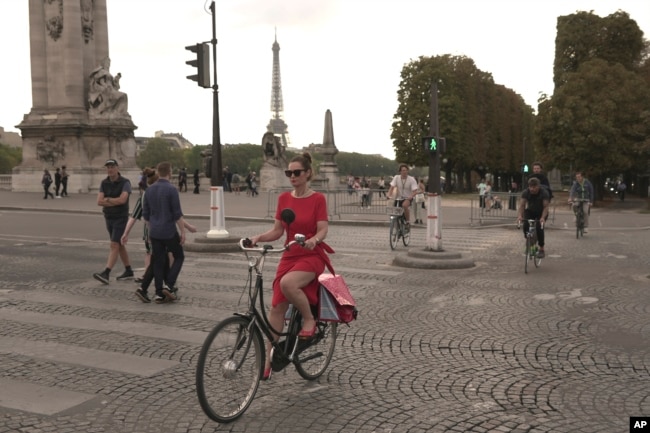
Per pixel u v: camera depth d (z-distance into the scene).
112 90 47.72
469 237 20.56
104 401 5.64
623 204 46.41
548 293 10.66
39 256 15.00
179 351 7.18
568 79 44.78
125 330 8.07
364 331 8.10
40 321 8.53
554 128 44.53
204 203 36.91
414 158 63.50
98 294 10.38
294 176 5.73
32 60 47.62
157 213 9.66
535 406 5.55
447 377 6.32
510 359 6.93
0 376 6.32
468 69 67.38
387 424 5.14
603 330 8.20
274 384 6.08
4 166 115.62
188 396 5.77
